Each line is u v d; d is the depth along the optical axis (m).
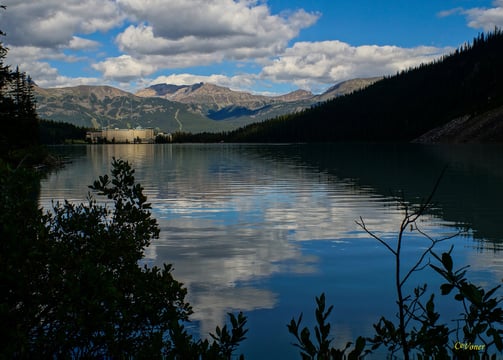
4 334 4.07
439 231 16.52
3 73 35.62
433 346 4.24
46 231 5.05
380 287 10.45
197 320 8.53
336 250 14.10
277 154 96.00
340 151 106.12
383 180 36.41
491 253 13.17
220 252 13.92
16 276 4.38
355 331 7.95
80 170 51.06
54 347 4.78
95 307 4.47
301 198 26.53
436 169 46.62
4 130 39.16
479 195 26.12
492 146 113.38
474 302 3.60
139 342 5.54
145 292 5.68
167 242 15.33
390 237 15.75
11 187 5.21
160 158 85.31
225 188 32.31
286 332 7.95
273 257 13.30
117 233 6.70
